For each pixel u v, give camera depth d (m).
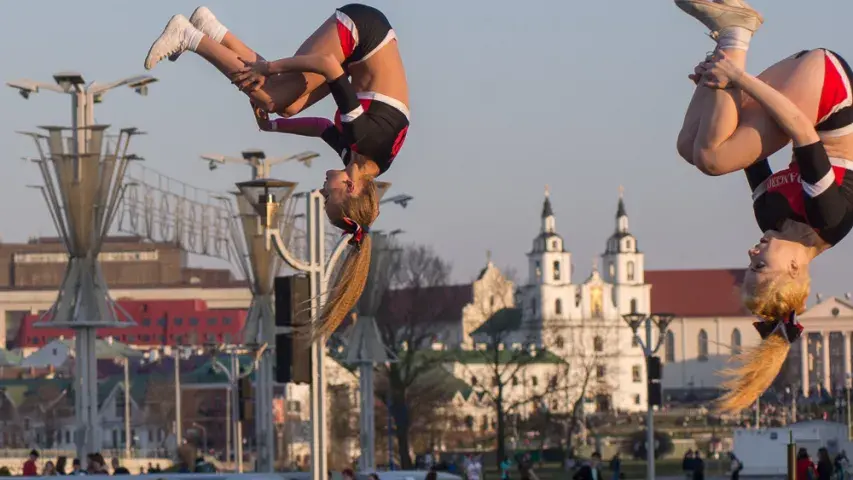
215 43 9.48
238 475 29.20
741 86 8.32
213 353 78.88
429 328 135.38
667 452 138.88
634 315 53.22
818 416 150.38
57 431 163.62
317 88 9.73
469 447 156.38
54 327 50.41
